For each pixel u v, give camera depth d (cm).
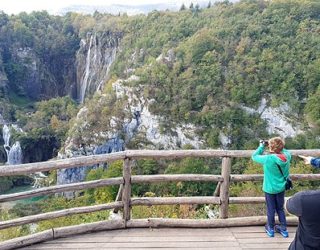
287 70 4388
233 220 479
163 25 7631
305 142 3806
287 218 488
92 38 10581
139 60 7312
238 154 466
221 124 4444
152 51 6994
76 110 7975
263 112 4331
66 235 439
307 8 5238
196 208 759
